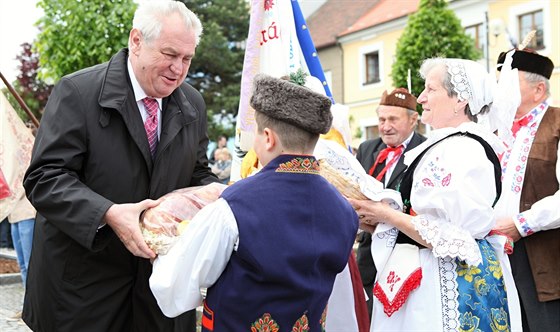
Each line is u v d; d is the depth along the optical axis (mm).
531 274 2932
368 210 2318
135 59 2250
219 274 1854
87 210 2053
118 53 2334
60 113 2178
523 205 2965
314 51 3043
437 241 2193
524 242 2938
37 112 23266
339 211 1937
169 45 2166
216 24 25281
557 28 18719
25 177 2186
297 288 1798
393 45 24156
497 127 2596
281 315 1794
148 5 2205
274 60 2910
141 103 2316
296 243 1800
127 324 2365
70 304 2242
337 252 1898
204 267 1809
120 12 9312
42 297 2279
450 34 17531
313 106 1833
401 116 3820
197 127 2504
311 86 2555
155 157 2309
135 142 2246
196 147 2496
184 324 2484
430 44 17453
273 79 1864
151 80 2223
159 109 2361
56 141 2150
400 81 17812
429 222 2225
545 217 2766
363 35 25188
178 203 2047
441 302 2242
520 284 2945
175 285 1833
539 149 2982
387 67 24375
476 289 2244
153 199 2287
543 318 2912
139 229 1994
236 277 1800
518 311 2395
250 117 2941
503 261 2422
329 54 26781
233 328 1809
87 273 2256
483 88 2361
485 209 2188
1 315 4973
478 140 2281
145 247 1949
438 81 2385
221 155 10344
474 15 20844
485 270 2273
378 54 24875
